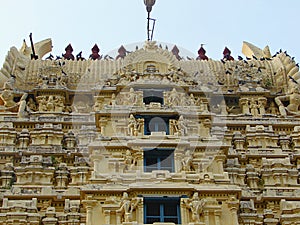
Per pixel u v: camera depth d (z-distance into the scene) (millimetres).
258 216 33562
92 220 31875
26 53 55969
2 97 43969
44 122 41062
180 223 31609
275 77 49344
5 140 39531
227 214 32312
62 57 51656
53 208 33312
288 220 33125
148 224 30953
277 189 35875
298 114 44844
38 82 46469
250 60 52219
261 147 40219
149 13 51094
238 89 46031
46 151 38594
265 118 42938
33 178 36000
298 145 40625
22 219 32031
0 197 34031
